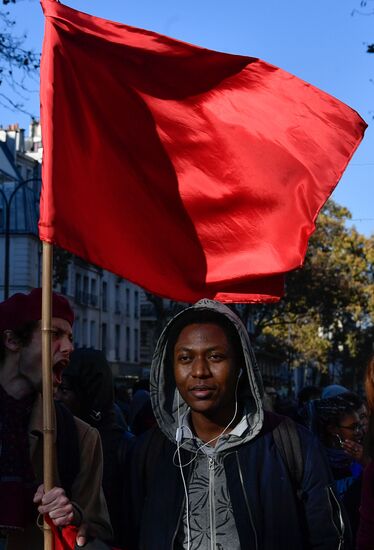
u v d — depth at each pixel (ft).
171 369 11.30
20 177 197.77
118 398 43.65
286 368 275.80
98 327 185.98
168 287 12.76
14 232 158.20
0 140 196.65
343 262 161.27
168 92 13.05
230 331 11.00
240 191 12.90
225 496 10.55
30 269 160.25
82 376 16.39
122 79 12.80
